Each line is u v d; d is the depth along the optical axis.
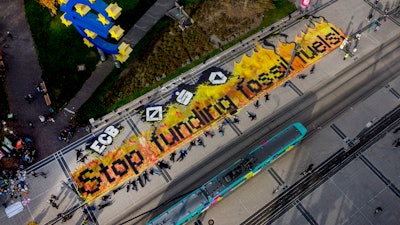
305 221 49.44
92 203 50.62
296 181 52.25
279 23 66.81
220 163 53.62
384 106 58.41
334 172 52.97
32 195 51.03
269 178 52.41
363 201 50.84
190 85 60.12
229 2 67.81
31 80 59.84
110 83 59.41
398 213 50.03
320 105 58.47
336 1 69.81
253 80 60.81
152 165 53.41
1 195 51.00
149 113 57.50
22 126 55.94
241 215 49.81
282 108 58.16
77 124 56.19
